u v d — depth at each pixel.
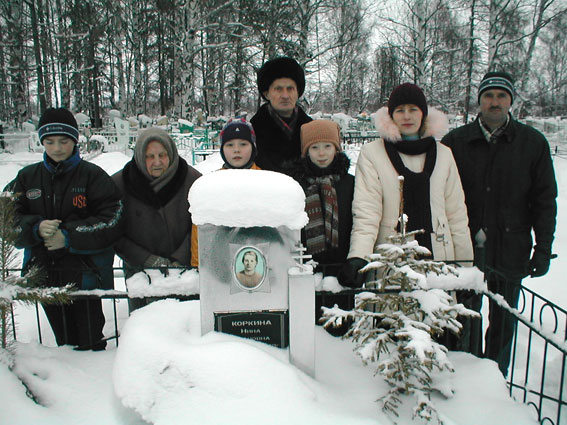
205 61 27.44
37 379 1.76
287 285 1.74
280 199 1.68
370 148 2.48
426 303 1.70
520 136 2.88
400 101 2.42
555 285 4.53
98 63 24.83
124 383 1.58
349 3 24.78
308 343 1.71
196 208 1.68
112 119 20.94
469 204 2.97
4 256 1.85
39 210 2.50
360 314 1.75
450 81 26.78
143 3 24.81
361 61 34.84
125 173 2.72
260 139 3.06
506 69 19.08
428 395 1.66
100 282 2.59
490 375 1.90
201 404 1.52
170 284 2.03
